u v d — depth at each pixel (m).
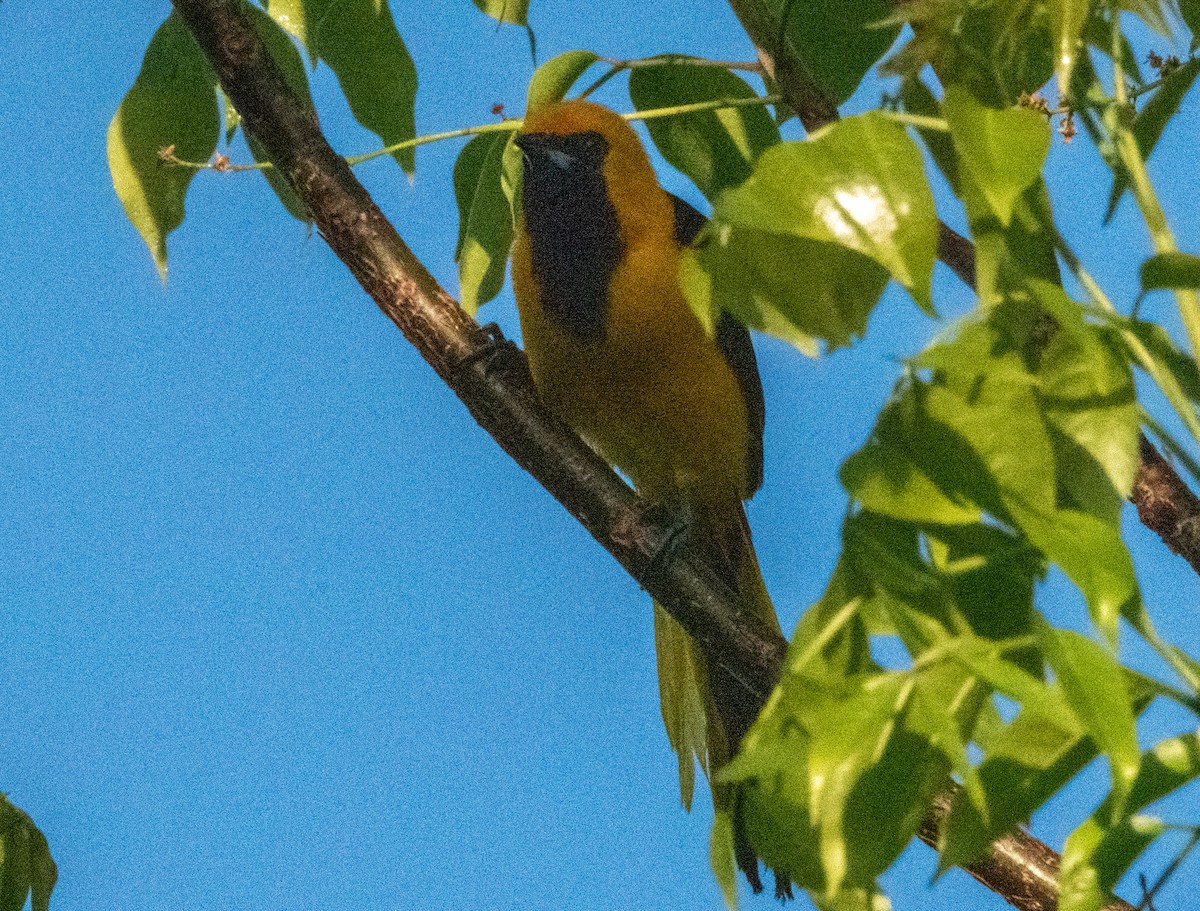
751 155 6.94
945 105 3.68
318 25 7.09
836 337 3.72
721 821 4.00
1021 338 3.53
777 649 6.43
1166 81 5.37
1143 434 5.97
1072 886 3.63
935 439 3.48
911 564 3.57
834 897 3.59
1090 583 3.30
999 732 3.98
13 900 5.76
